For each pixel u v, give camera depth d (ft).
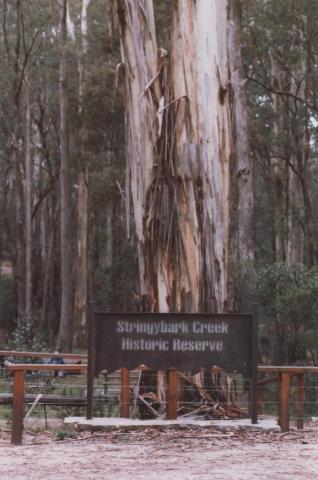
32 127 141.38
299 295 63.77
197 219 35.65
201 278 35.55
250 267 69.10
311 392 50.29
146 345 27.89
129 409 33.42
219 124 36.60
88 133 118.32
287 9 94.99
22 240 131.03
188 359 27.94
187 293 35.42
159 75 36.42
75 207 138.10
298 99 104.88
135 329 27.94
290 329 65.51
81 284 124.06
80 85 115.44
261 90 114.73
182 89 36.27
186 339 27.99
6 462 22.45
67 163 105.70
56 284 144.87
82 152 119.03
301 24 97.09
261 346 74.18
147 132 36.06
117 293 131.85
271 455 23.38
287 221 119.55
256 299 66.74
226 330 28.14
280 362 65.67
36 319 132.87
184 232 35.60
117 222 134.62
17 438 27.27
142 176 36.04
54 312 142.92
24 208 135.03
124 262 130.52
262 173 130.41
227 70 37.14
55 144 137.69
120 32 37.35
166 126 35.88
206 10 36.70
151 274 35.65
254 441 26.30
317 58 106.93
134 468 21.21
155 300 35.53
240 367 28.19
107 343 27.96
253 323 28.14
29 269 127.03
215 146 36.32
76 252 135.44
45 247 153.38
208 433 27.63
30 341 79.71
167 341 27.94
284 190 121.29
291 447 24.98
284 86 116.57
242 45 101.81
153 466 21.50
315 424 37.52
